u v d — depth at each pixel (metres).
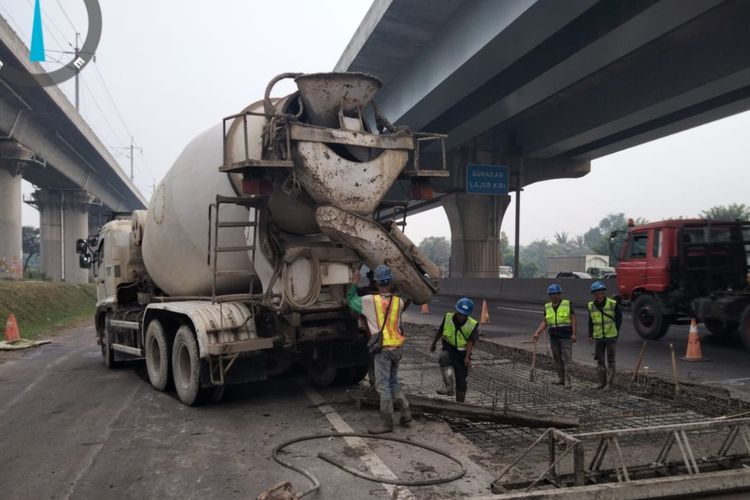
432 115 24.61
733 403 6.86
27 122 34.03
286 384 8.66
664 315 12.74
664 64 20.34
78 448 5.59
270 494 3.80
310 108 6.71
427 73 21.84
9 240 33.03
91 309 30.12
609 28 15.34
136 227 9.70
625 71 21.70
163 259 8.83
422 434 5.82
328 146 6.58
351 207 6.52
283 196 6.82
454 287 35.97
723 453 4.78
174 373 7.69
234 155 7.07
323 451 5.34
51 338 17.00
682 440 4.52
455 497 4.22
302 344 7.70
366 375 8.75
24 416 6.96
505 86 21.44
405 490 4.37
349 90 6.61
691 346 10.45
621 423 6.09
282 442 5.66
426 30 20.62
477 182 29.09
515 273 31.47
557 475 4.43
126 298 10.66
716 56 18.12
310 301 6.89
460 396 6.73
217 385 7.03
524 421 5.86
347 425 6.26
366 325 6.20
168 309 7.64
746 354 10.99
